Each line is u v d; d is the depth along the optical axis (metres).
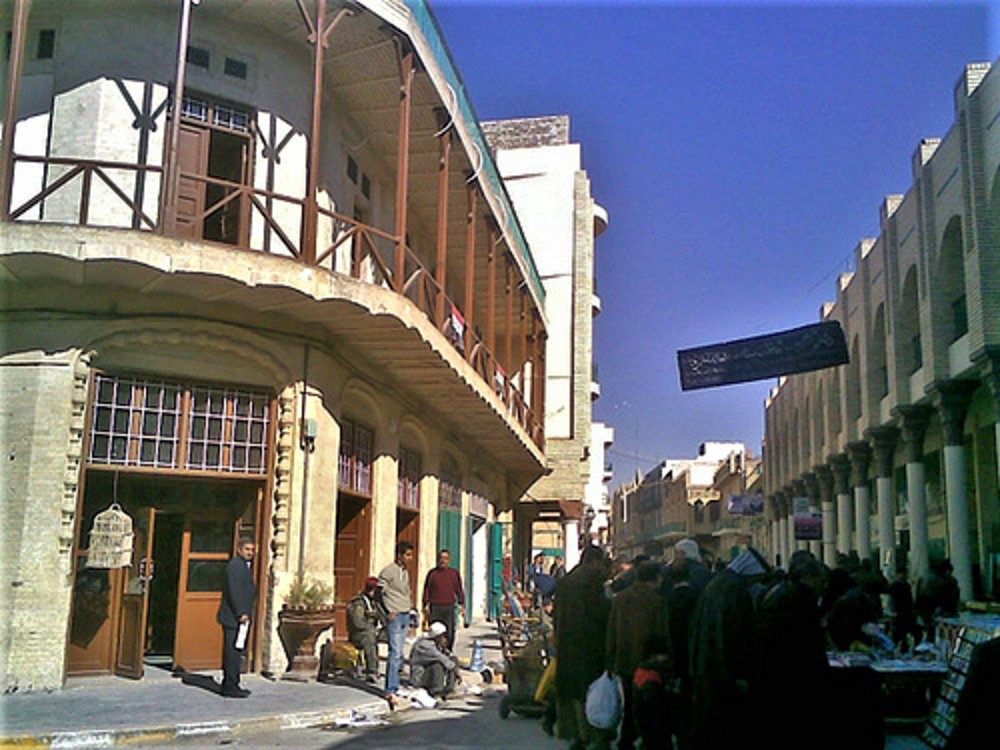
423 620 18.25
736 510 50.69
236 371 11.89
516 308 27.08
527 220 32.66
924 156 20.14
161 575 12.20
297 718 9.18
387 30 12.54
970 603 17.64
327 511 12.57
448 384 16.27
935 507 25.44
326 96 14.17
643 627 7.20
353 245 14.94
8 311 10.60
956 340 19.06
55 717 8.56
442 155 15.35
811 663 5.42
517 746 8.42
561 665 7.75
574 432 31.20
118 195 10.38
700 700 5.79
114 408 11.08
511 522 30.67
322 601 11.66
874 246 25.50
